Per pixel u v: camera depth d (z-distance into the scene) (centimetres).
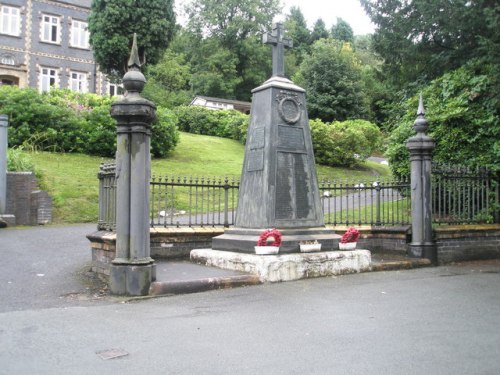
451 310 576
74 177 1689
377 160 3597
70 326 498
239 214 894
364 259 851
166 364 393
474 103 1130
